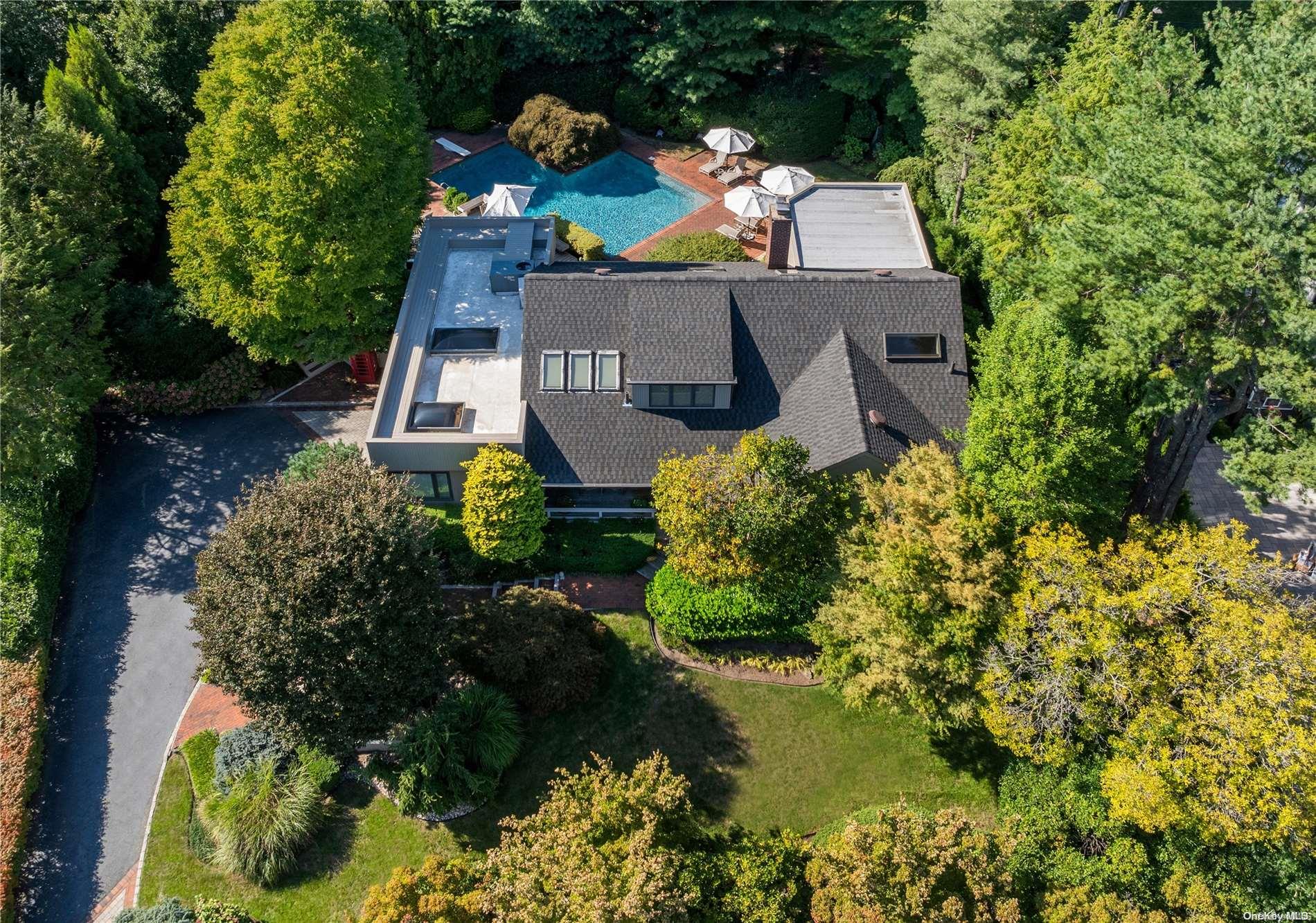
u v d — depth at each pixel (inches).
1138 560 1013.2
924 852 882.1
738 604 1211.2
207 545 1378.0
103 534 1386.6
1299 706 879.1
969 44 1678.2
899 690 1050.7
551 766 1135.0
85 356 1379.2
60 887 1035.3
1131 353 1065.5
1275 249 947.3
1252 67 1038.4
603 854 884.0
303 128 1363.2
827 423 1296.8
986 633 1020.5
